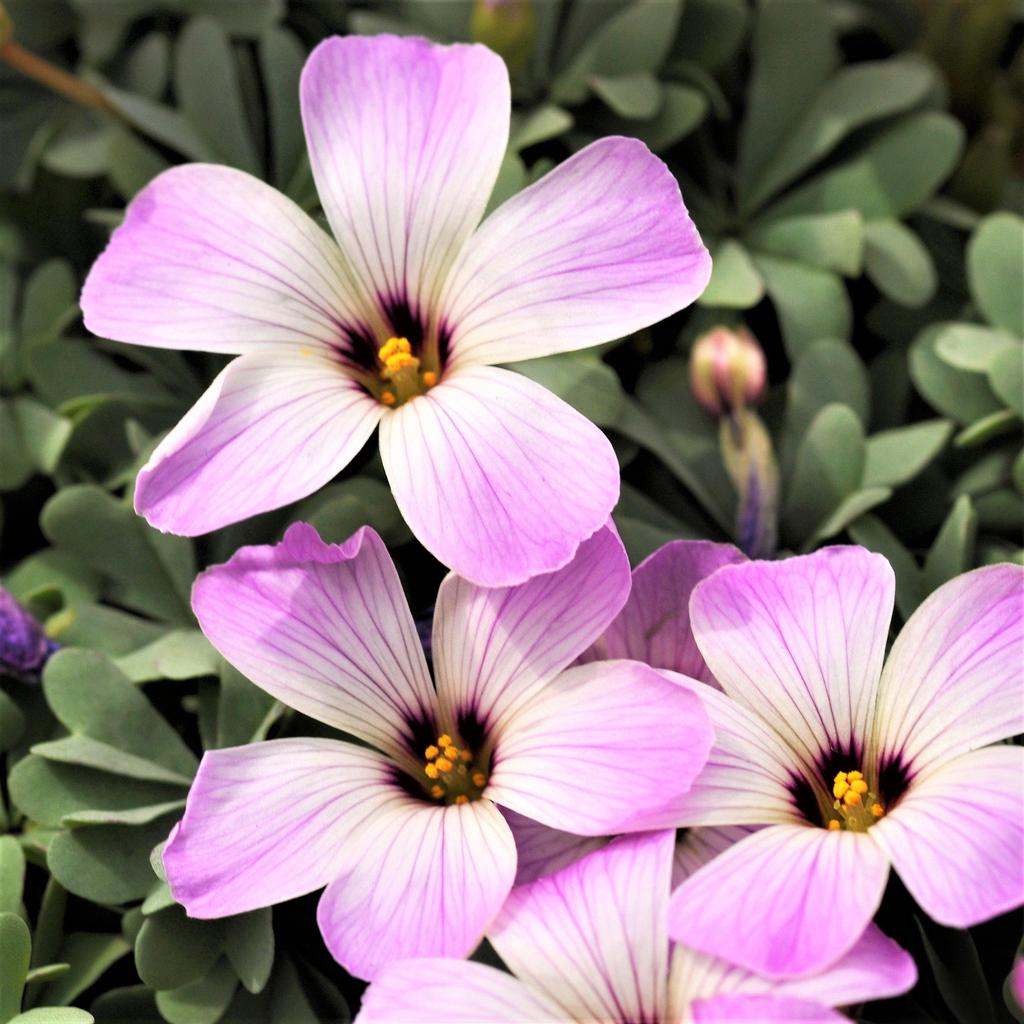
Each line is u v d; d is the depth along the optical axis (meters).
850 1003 0.19
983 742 0.20
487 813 0.20
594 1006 0.20
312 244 0.22
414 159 0.22
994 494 0.23
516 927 0.20
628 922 0.20
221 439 0.21
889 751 0.20
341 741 0.21
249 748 0.20
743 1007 0.19
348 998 0.22
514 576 0.20
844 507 0.23
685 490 0.23
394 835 0.20
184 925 0.21
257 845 0.20
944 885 0.19
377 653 0.21
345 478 0.23
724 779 0.20
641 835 0.20
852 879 0.19
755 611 0.21
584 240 0.21
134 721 0.22
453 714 0.21
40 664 0.22
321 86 0.22
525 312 0.21
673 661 0.21
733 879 0.19
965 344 0.23
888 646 0.22
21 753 0.22
